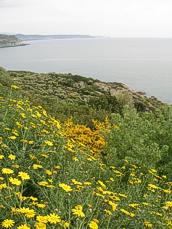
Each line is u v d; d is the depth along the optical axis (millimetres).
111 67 157500
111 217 4398
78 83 35281
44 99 19156
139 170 8141
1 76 20188
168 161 9281
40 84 31438
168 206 5227
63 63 174125
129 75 123125
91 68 147875
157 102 35156
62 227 3668
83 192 4656
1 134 5832
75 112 15922
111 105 22297
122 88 36125
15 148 5605
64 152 6164
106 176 6730
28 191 4871
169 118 10039
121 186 6840
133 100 27969
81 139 10336
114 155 8414
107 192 4816
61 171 5496
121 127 9312
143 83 99062
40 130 6664
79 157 6387
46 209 4055
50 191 4453
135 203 5297
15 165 4828
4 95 9203
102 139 10398
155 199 5531
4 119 6355
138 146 8570
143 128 9570
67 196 4352
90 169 6547
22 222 3533
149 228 4555
